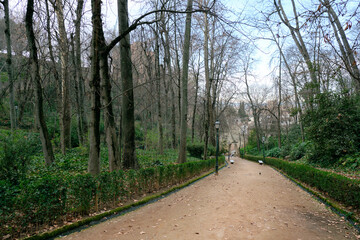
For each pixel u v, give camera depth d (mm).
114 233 4277
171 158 17625
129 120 10211
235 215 5293
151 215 5426
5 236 3713
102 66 8008
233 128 63500
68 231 4352
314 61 13430
